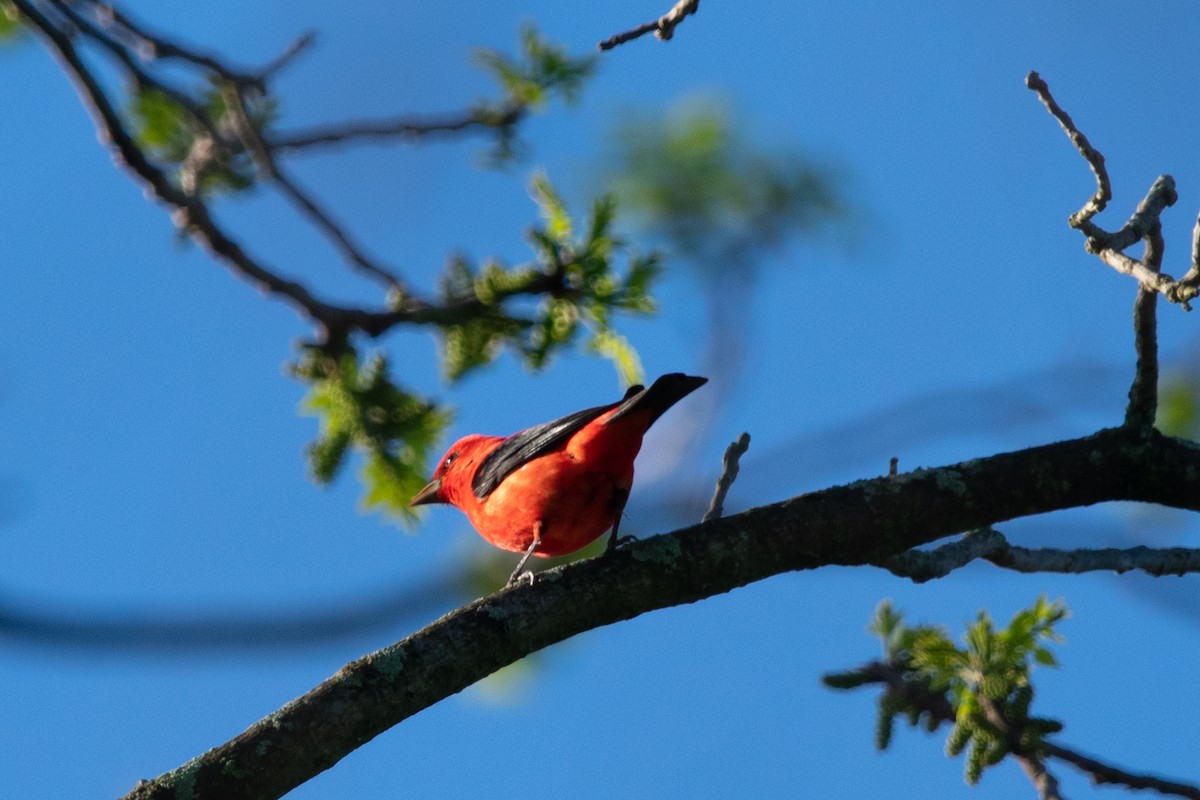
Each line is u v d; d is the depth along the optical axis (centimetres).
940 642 898
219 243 905
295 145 1023
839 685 925
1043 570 960
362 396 956
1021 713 870
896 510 926
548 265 968
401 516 983
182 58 955
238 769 765
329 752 784
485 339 962
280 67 977
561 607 865
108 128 877
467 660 830
